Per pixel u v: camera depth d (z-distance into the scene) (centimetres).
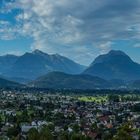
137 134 17925
